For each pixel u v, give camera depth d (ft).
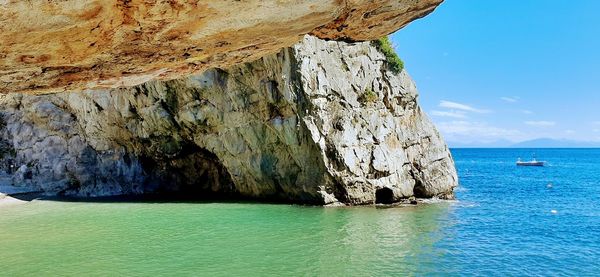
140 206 107.34
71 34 15.01
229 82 108.99
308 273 50.60
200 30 16.61
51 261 56.34
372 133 108.37
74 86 20.74
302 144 104.78
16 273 51.47
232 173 122.01
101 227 79.30
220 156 121.49
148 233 73.36
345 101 105.09
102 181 134.62
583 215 91.71
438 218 87.81
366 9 18.21
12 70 17.34
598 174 242.78
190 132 122.83
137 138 131.95
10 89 19.71
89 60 17.79
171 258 57.11
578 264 54.44
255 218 88.12
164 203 112.57
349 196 105.81
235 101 110.22
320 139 101.55
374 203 108.47
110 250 61.62
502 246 63.57
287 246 63.36
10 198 119.34
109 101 125.49
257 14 16.16
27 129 136.98
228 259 56.44
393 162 110.42
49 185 132.57
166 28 16.15
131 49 17.51
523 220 85.40
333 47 105.40
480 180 195.93
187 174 140.56
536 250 61.16
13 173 137.49
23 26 13.85
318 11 16.92
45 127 135.95
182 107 117.08
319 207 102.27
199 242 66.08
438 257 57.47
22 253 60.64
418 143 116.37
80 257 58.13
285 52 99.30
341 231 74.49
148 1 14.39
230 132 115.96
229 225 80.38
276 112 106.63
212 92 111.96
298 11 16.52
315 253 59.41
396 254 58.90
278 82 101.71
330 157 103.30
